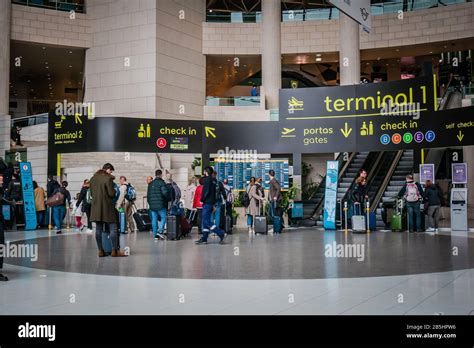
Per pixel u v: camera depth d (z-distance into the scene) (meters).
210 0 36.47
